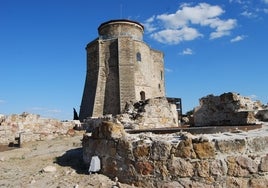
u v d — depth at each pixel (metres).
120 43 43.16
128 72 42.38
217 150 6.25
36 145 15.91
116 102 41.72
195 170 6.28
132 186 6.95
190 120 14.95
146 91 44.09
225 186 6.14
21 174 8.64
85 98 45.00
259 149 6.39
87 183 7.23
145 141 7.02
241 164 6.19
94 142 8.61
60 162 10.08
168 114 13.49
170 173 6.48
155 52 50.62
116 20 44.53
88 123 21.47
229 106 10.82
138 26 45.84
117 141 7.55
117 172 7.45
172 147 6.54
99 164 8.08
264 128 7.92
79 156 10.64
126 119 12.79
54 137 19.30
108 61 43.66
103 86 43.06
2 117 19.25
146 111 12.84
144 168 6.84
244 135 6.71
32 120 19.81
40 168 9.30
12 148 15.48
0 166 10.03
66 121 21.47
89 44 46.28
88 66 46.22
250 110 10.41
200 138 6.36
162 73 51.75
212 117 11.50
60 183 7.33
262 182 6.18
